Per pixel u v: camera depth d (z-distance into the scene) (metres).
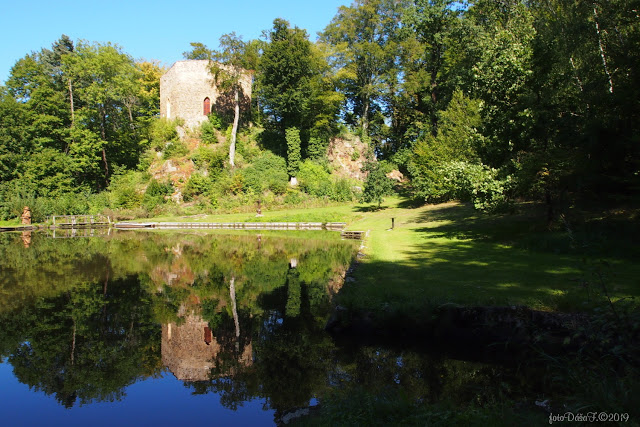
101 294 11.52
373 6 44.44
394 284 8.62
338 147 45.53
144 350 7.64
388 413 4.26
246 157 42.41
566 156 12.62
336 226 29.44
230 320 9.09
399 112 46.16
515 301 7.02
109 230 31.02
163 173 39.56
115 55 41.16
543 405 4.39
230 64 40.72
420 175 27.78
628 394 3.65
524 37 14.11
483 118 15.33
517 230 15.81
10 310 10.04
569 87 13.77
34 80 39.22
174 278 13.50
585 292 7.21
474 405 4.70
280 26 38.75
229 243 22.09
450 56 29.48
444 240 15.30
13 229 31.88
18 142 38.16
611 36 13.63
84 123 41.03
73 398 5.95
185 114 44.19
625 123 11.55
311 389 5.80
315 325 8.48
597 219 13.72
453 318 7.01
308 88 39.16
